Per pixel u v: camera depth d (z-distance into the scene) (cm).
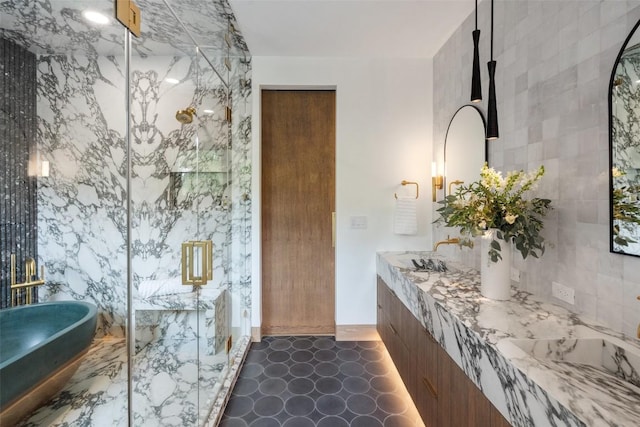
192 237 209
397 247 283
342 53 271
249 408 189
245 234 279
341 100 278
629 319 107
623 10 108
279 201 298
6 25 142
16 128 145
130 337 159
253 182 278
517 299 148
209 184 228
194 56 208
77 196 162
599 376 95
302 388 210
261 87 284
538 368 86
